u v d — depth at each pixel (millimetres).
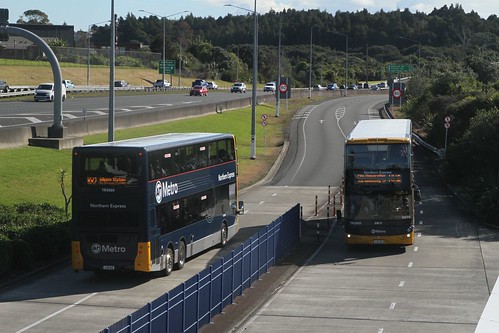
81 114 126562
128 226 47719
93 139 101938
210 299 39312
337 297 45812
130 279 49938
